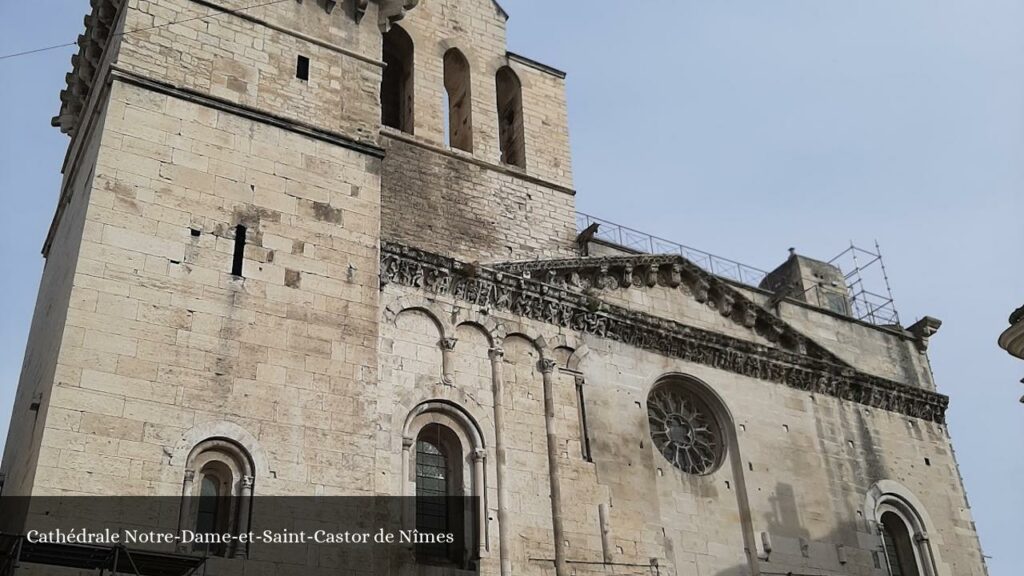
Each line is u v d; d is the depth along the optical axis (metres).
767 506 38.50
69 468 24.75
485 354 34.94
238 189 30.84
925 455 44.28
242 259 29.84
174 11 32.62
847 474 41.38
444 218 38.25
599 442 35.69
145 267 28.12
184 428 26.64
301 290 30.33
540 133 43.47
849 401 43.50
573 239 41.31
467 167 40.19
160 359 27.14
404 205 37.50
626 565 33.78
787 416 41.25
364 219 32.72
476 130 41.53
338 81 34.91
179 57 31.98
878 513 41.31
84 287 27.00
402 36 42.50
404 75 42.75
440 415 33.25
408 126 40.72
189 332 27.92
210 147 30.97
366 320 31.00
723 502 38.06
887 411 44.44
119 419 25.88
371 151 34.12
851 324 46.44
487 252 38.59
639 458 36.28
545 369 35.88
